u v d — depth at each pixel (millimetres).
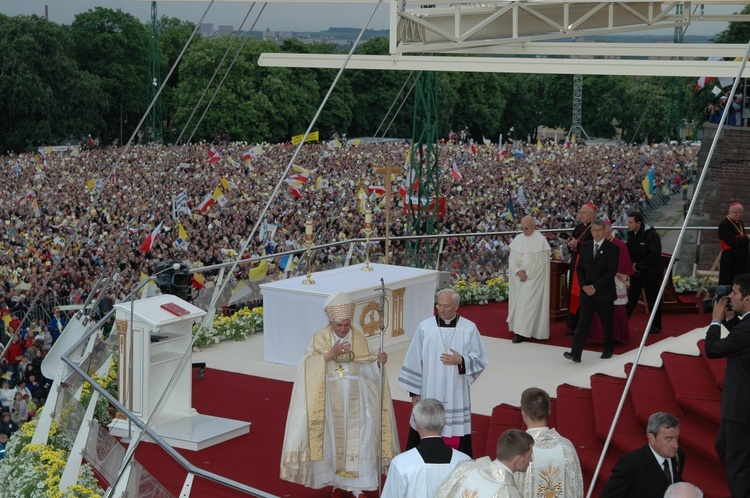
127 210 42781
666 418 6691
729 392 7754
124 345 11531
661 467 6789
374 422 9523
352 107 88625
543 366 14062
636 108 90875
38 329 22734
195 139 80562
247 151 55625
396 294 14766
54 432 11070
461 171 56750
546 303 15461
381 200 44188
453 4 12695
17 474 10297
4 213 44125
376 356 9680
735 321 8406
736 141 37812
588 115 94312
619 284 14922
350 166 55281
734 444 7719
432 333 9758
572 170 59875
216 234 38094
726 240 15508
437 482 6750
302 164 54656
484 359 9797
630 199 58531
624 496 6855
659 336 15734
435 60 12469
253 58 82250
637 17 14172
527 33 13516
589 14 13133
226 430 11398
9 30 78188
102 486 10180
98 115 83562
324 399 9336
